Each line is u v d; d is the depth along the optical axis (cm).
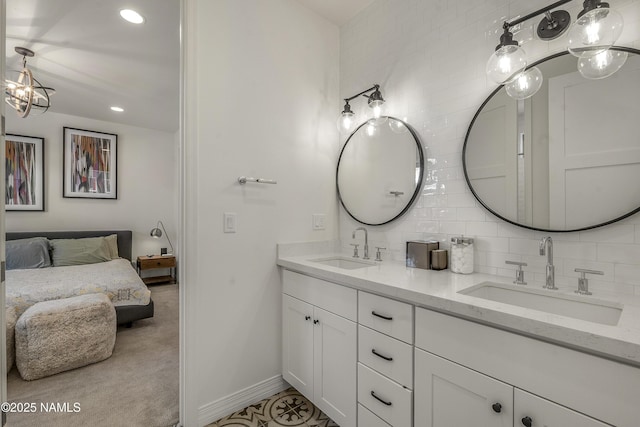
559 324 80
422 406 113
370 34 208
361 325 138
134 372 214
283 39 198
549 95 128
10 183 379
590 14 95
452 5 163
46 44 245
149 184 485
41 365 203
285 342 189
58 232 396
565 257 124
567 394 80
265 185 187
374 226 203
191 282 156
